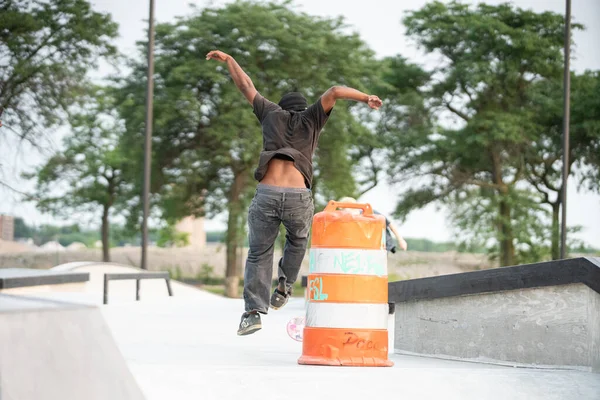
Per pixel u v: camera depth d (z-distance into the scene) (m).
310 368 6.51
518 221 47.16
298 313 15.82
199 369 5.60
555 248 47.41
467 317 8.13
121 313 14.56
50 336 3.94
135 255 66.94
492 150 47.31
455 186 49.25
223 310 16.25
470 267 53.47
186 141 46.09
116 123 47.75
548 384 6.12
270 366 6.73
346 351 6.97
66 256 63.53
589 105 46.91
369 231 7.10
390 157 49.81
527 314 7.54
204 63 43.22
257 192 7.09
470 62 47.06
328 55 45.16
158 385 5.17
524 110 47.56
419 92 50.47
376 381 5.73
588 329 7.06
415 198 49.59
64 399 3.89
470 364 7.79
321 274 7.07
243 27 43.19
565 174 28.41
